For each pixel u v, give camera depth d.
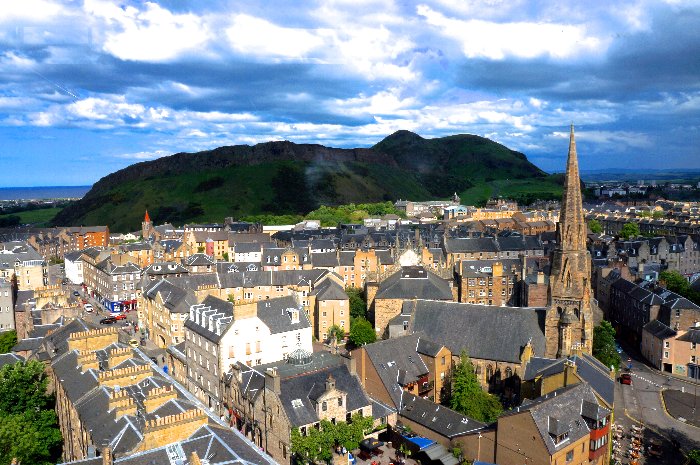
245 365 106.88
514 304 182.38
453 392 105.25
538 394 102.88
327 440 86.62
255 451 62.91
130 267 197.88
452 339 122.44
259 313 120.38
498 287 186.88
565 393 87.19
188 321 126.25
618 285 180.38
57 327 118.81
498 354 116.00
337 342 150.12
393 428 99.12
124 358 84.44
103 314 191.50
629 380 133.50
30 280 193.12
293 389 92.56
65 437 86.31
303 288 175.88
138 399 73.81
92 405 73.00
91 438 66.38
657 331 146.50
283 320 122.12
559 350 112.38
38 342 113.56
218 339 111.69
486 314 122.69
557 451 78.25
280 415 88.75
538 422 79.69
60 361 91.69
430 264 199.38
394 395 105.62
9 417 78.06
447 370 117.50
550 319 113.88
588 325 111.81
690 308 143.50
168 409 69.06
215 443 61.78
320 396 90.44
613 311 184.38
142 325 170.88
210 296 131.50
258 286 177.38
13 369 88.69
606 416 86.69
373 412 99.12
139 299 172.50
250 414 98.62
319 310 157.88
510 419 83.00
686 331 140.50
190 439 62.34
